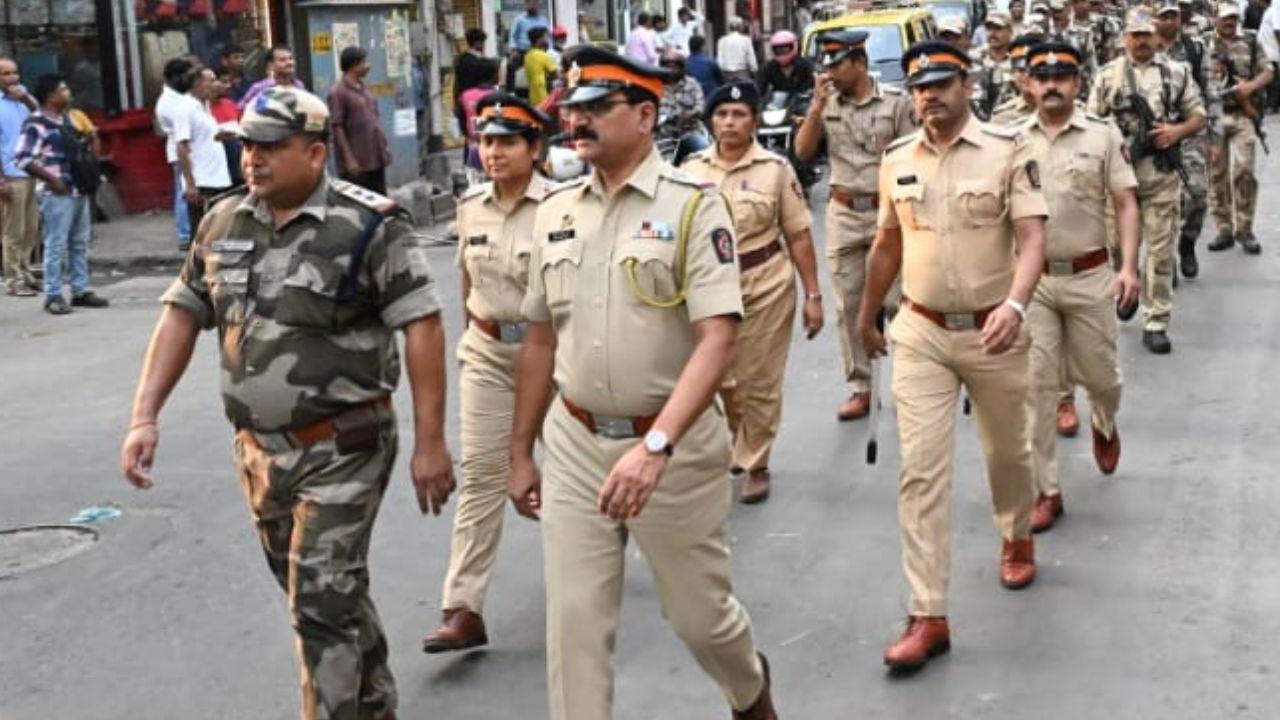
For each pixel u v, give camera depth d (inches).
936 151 219.5
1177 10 454.3
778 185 286.8
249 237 171.9
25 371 429.7
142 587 257.9
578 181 172.2
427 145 835.4
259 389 170.4
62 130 514.0
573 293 166.6
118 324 496.7
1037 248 212.2
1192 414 336.8
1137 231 285.1
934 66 216.4
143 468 176.4
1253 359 382.9
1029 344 221.5
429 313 173.2
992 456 230.2
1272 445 310.8
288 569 178.4
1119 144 282.4
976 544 262.2
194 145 603.8
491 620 237.1
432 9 879.7
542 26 864.9
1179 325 424.8
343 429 171.2
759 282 283.9
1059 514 272.2
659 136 683.4
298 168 167.5
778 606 238.1
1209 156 480.7
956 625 227.1
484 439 223.0
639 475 154.8
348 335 171.5
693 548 168.4
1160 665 210.2
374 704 179.9
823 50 332.2
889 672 211.0
